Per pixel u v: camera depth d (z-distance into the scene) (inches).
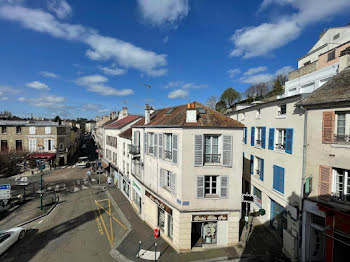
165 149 508.4
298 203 414.0
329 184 361.7
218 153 461.7
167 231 499.8
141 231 552.1
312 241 398.0
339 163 347.9
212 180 463.5
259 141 609.0
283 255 434.0
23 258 441.1
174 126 452.4
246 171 686.5
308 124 394.9
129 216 650.2
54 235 537.6
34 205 748.0
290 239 418.3
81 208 726.5
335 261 354.9
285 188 458.9
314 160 385.1
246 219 471.8
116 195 868.0
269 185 530.6
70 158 1723.7
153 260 424.2
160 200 509.7
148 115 628.4
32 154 1378.0
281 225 484.1
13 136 1392.7
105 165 1152.2
